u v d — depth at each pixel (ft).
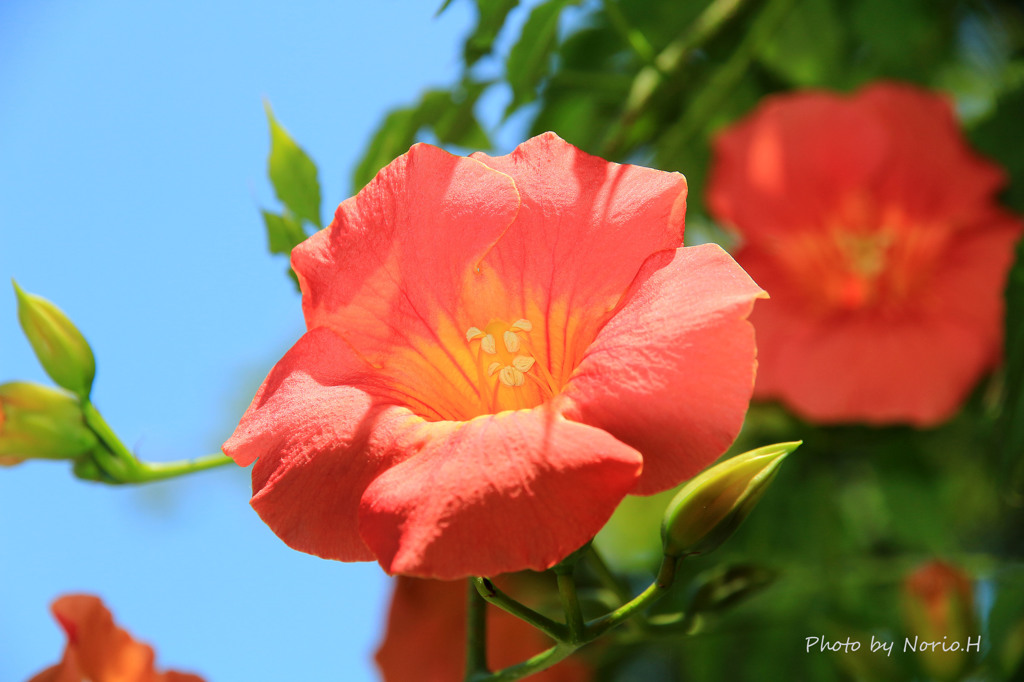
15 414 1.67
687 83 1.85
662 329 1.48
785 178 1.88
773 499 1.82
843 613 1.79
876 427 1.84
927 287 1.85
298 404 1.53
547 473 1.44
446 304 1.55
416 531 1.44
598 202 1.53
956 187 1.84
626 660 1.80
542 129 1.88
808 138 1.87
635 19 1.87
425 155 1.55
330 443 1.51
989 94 1.90
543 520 1.41
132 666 1.68
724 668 1.79
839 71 1.88
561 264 1.54
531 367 1.56
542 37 1.76
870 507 1.87
